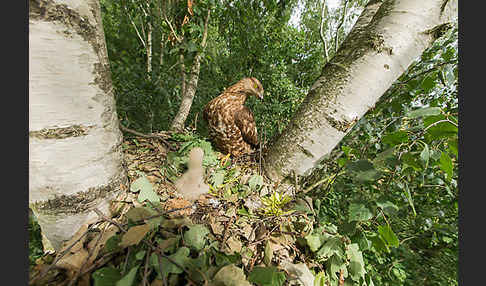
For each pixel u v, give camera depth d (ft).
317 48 13.26
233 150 5.06
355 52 3.08
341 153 5.06
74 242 2.37
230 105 4.82
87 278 2.07
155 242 2.34
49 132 2.13
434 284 5.55
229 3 9.20
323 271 2.96
